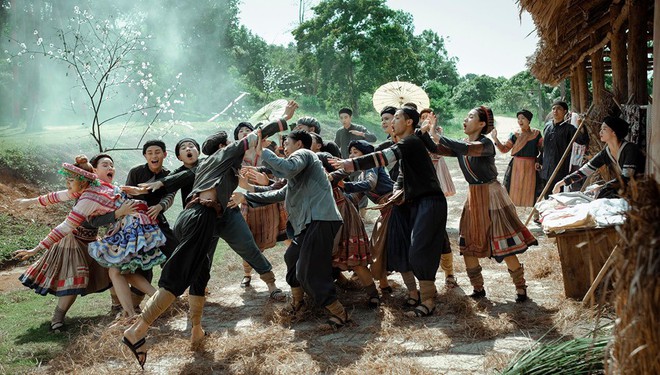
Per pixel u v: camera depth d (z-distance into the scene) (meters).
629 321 2.06
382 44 47.06
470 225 5.34
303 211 4.83
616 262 2.15
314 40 47.91
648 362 2.00
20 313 5.72
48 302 6.09
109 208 5.00
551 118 8.95
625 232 2.12
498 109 72.75
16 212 9.74
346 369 3.95
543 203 5.64
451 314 5.04
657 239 1.95
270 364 4.16
